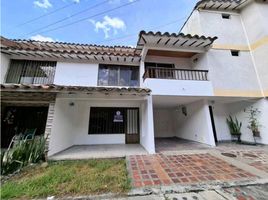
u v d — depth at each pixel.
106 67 8.36
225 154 5.91
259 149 6.63
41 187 3.26
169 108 11.80
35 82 7.41
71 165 4.75
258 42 7.89
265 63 7.52
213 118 9.32
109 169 4.46
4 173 3.99
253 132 7.90
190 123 9.26
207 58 7.61
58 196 2.99
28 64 7.60
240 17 8.95
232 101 8.91
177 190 3.21
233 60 7.88
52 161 5.20
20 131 6.76
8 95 5.81
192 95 6.98
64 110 6.79
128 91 6.06
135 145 8.04
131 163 4.94
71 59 7.94
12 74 7.30
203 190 3.23
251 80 7.73
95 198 2.97
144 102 7.48
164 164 4.83
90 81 7.90
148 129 6.46
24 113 7.01
